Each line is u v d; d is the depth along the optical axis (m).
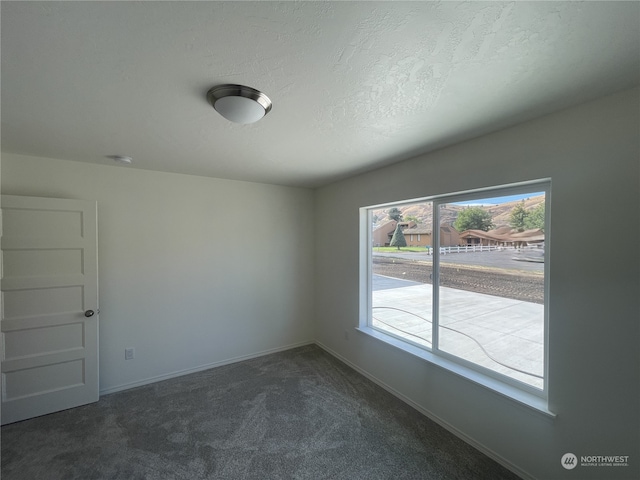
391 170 2.69
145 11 0.85
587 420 1.47
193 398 2.63
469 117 1.63
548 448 1.61
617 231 1.36
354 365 3.24
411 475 1.76
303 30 0.94
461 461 1.87
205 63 1.11
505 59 1.09
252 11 0.86
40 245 2.36
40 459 1.89
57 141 2.04
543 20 0.89
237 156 2.42
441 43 1.00
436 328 2.43
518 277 1.89
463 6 0.84
